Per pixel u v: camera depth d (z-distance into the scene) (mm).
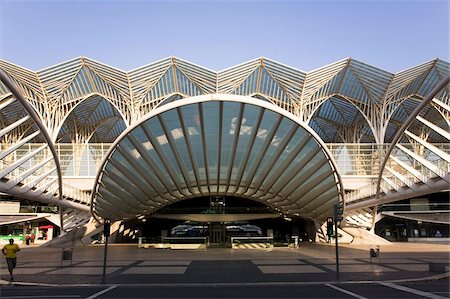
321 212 42969
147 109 57844
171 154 35188
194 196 49219
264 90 57562
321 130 80062
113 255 32531
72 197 36656
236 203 62562
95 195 37281
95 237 51188
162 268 22703
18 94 22125
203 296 13523
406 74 52875
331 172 34062
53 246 45781
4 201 59969
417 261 25781
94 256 31594
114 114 67250
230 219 51812
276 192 42281
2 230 60219
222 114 29656
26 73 50344
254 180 41344
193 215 52062
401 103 62656
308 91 56500
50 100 55344
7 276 19672
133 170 35750
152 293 14320
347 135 72562
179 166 37625
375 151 53250
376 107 58844
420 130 69625
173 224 65250
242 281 17422
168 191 43500
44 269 22609
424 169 37000
